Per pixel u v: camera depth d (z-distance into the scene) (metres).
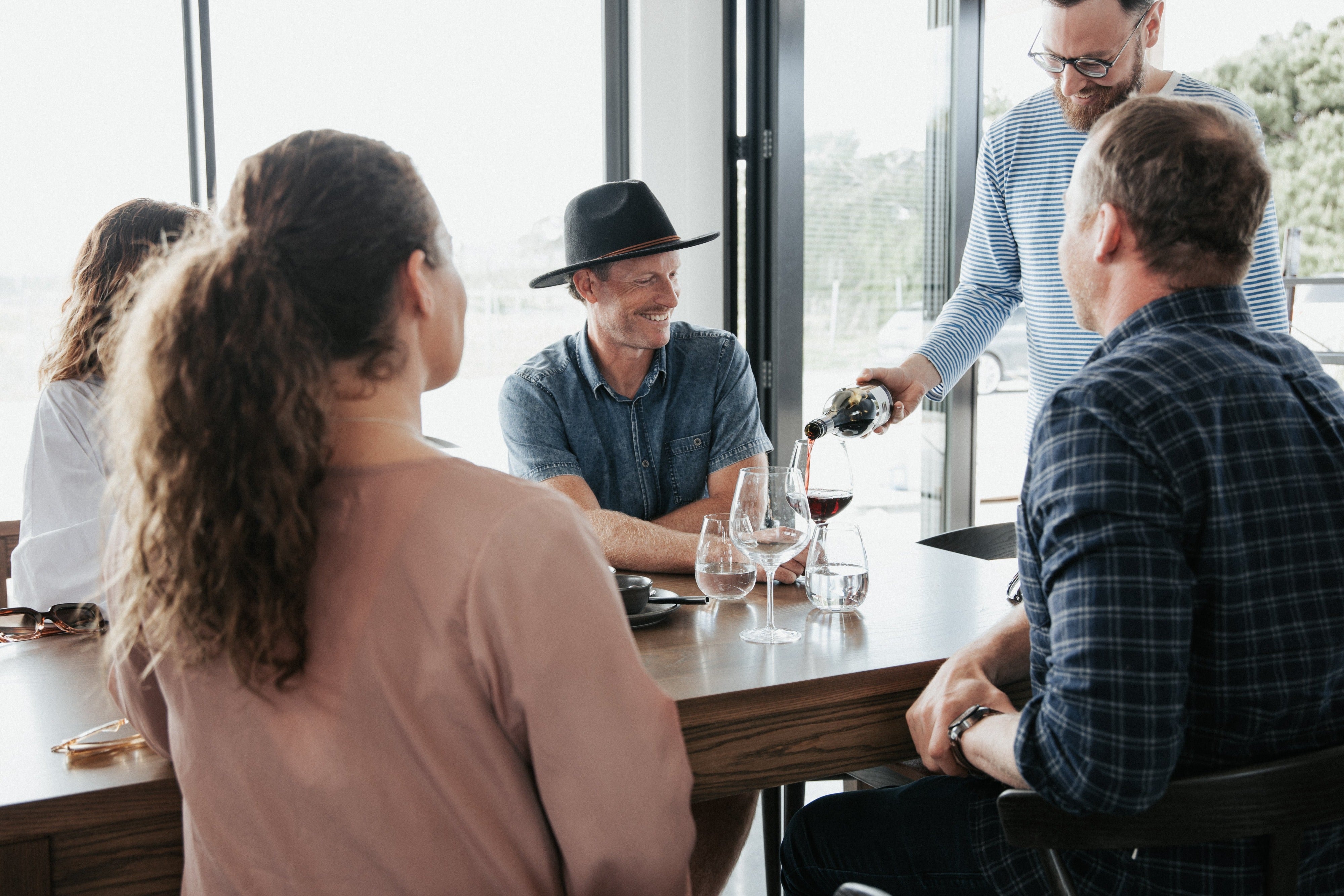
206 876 0.81
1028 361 2.24
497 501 0.78
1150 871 1.05
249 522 0.71
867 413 1.86
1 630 1.44
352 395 0.80
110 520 0.88
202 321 0.72
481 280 3.68
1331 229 5.90
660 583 1.76
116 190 3.19
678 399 2.20
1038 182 2.07
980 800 1.23
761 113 3.74
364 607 0.75
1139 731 0.91
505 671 0.75
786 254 3.76
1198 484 0.95
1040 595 1.08
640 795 0.78
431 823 0.76
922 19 3.87
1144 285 1.09
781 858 1.44
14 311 3.12
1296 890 0.97
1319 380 1.08
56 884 0.95
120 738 1.06
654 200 2.08
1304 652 0.98
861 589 1.53
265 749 0.76
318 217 0.77
